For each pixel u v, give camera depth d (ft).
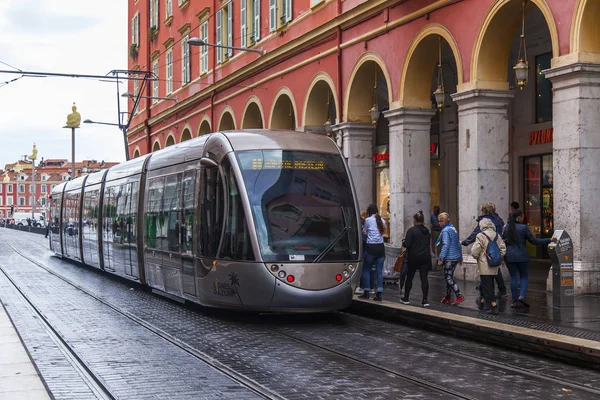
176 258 54.08
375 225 51.62
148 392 28.37
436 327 43.27
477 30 60.03
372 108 77.36
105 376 31.24
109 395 27.96
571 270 45.88
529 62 75.87
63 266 101.96
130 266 68.69
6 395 27.12
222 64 118.62
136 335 42.39
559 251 45.65
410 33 69.21
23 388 28.27
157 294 64.75
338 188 47.34
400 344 39.32
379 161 98.89
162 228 58.03
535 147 75.46
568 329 37.73
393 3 71.31
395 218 71.51
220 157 47.67
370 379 30.76
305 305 44.78
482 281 44.29
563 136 51.19
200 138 52.21
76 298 62.28
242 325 46.34
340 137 81.30
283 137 48.21
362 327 45.44
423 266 47.80
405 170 70.38
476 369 32.78
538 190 76.43
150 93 165.37
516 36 74.43
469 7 61.05
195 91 132.67
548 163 75.05
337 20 81.46
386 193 97.71
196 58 132.87
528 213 78.13
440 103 68.44
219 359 35.14
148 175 63.93
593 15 50.03
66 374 31.55
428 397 27.68
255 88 105.50
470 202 60.64
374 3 74.08
